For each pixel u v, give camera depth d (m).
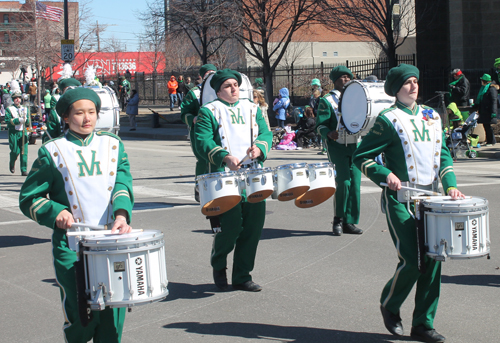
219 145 5.54
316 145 19.36
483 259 6.63
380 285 5.79
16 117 14.16
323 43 48.34
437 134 4.27
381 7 23.58
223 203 5.04
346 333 4.59
